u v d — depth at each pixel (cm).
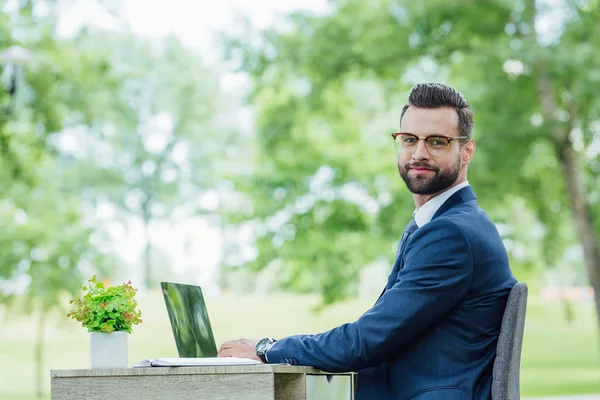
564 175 1394
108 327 281
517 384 290
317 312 1555
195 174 3884
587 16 1336
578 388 1667
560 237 1537
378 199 1498
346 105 1588
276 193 1522
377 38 1401
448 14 1373
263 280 3431
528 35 1356
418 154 302
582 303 3788
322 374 295
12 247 1548
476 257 291
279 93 1525
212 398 269
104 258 1675
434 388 287
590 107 1306
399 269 306
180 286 322
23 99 1302
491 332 296
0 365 2453
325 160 1518
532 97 1356
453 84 1438
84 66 1318
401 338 288
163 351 2186
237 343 313
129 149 3816
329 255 1488
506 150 1320
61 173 3550
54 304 1603
